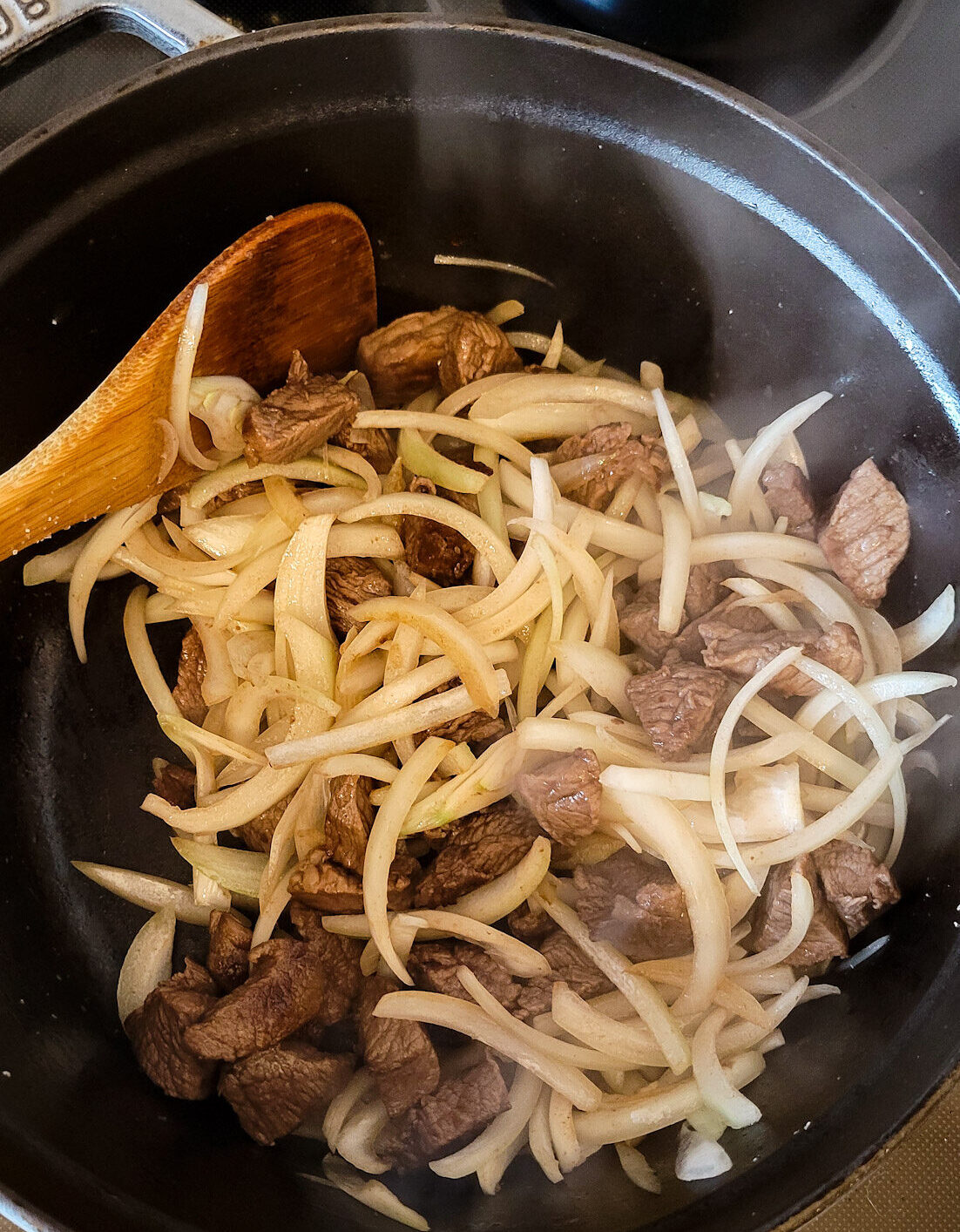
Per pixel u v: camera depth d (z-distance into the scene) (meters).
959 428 0.29
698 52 0.33
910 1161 0.29
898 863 0.31
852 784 0.31
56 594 0.34
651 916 0.30
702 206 0.31
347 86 0.30
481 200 0.33
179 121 0.29
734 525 0.34
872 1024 0.28
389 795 0.31
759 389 0.35
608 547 0.34
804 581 0.33
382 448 0.35
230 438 0.32
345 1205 0.29
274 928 0.33
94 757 0.34
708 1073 0.29
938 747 0.30
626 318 0.35
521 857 0.32
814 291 0.31
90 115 0.28
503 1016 0.30
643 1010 0.30
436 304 0.36
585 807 0.30
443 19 0.29
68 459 0.29
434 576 0.34
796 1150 0.26
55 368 0.31
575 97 0.30
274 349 0.33
